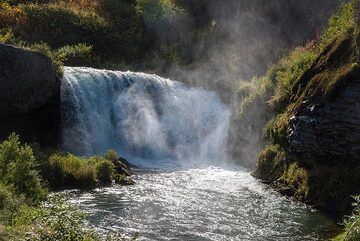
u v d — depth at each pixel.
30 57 17.50
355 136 13.16
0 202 10.04
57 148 18.66
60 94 19.45
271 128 17.84
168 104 24.12
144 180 16.36
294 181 15.03
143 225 11.40
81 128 20.20
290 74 18.41
